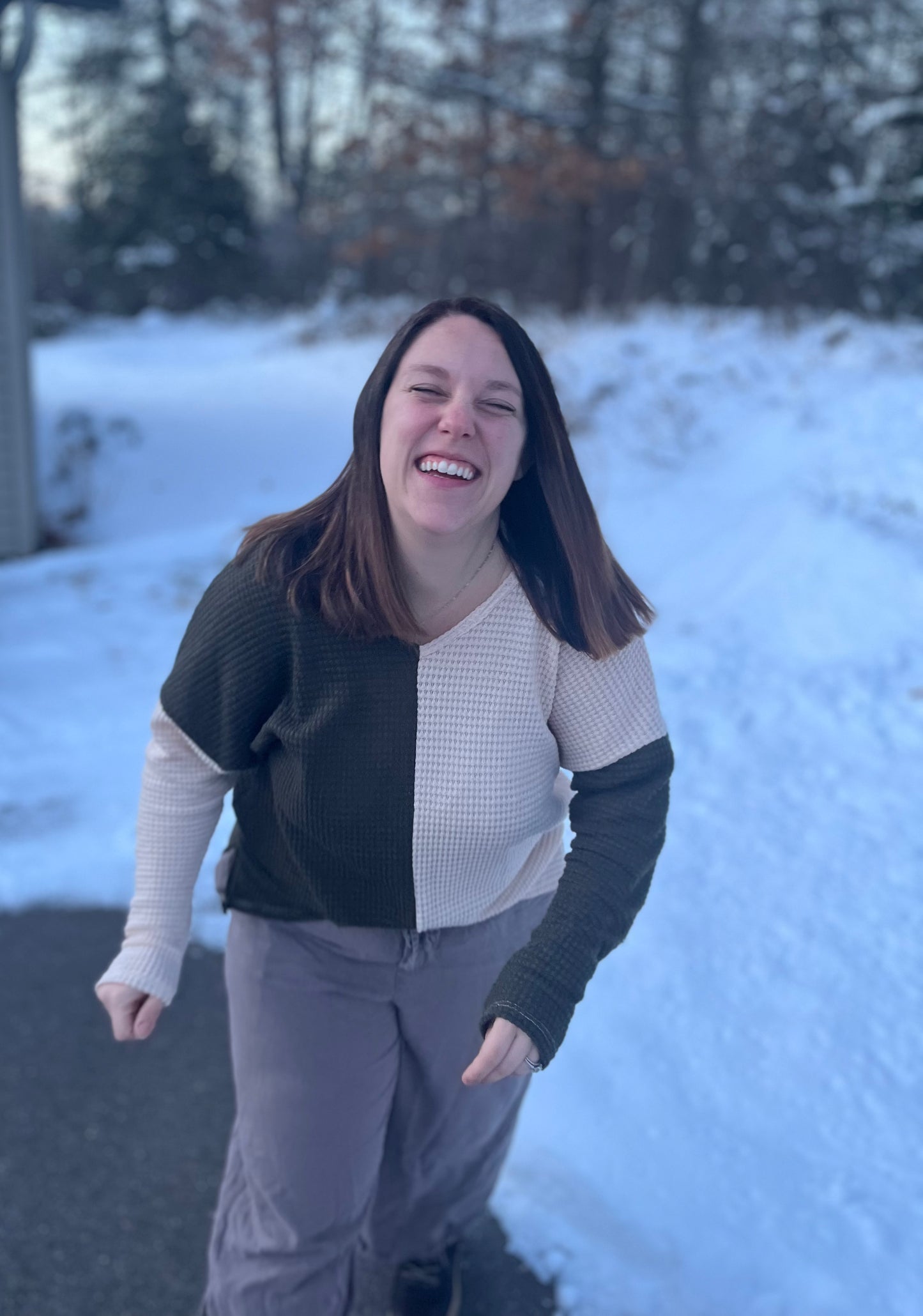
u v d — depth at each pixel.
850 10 18.98
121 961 1.66
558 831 1.79
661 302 18.42
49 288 30.28
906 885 3.57
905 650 5.44
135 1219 2.35
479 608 1.50
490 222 19.19
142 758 4.57
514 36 15.79
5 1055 2.85
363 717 1.50
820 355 12.52
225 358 19.36
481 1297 2.11
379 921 1.64
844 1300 2.09
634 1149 2.46
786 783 4.28
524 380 1.46
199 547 8.53
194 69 27.61
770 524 7.52
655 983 3.05
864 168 19.69
